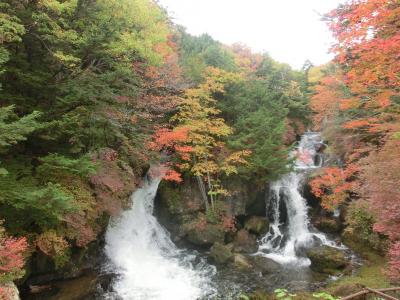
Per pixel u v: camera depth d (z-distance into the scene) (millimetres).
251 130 19188
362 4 7484
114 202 13359
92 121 11906
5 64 10242
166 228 17938
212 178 18859
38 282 11359
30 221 10320
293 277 14250
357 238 16641
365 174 11992
